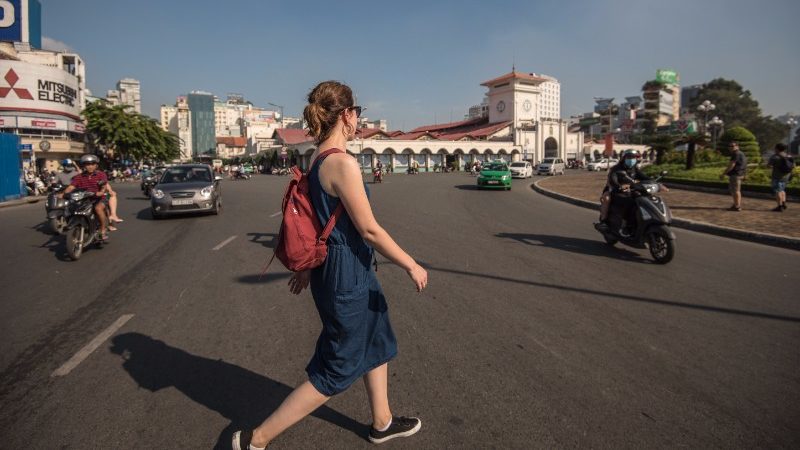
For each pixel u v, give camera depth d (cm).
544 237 879
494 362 339
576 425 259
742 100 9731
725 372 322
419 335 391
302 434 255
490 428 257
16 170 2036
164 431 258
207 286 553
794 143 7712
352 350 214
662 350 359
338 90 214
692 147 2466
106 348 373
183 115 17162
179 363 344
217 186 1342
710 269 620
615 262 664
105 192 796
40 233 1030
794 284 543
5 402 291
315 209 208
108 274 625
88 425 264
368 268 217
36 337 400
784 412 272
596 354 352
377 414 241
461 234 917
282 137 6375
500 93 7525
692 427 257
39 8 4875
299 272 222
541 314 442
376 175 3238
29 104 4288
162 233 976
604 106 15425
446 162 6206
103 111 5012
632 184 704
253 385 310
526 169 3853
